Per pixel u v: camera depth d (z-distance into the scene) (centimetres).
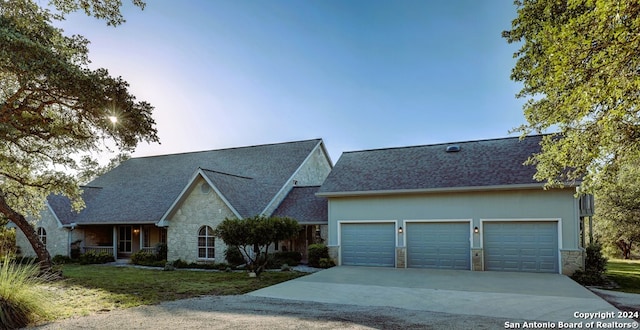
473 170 1689
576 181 1391
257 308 901
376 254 1764
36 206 1923
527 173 1549
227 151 2747
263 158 2530
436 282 1289
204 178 1888
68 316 812
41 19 1226
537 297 1024
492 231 1577
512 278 1359
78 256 2266
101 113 1288
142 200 2292
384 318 795
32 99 1297
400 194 1730
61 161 1691
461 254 1617
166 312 851
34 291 797
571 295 1049
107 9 1217
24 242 2353
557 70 693
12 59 1047
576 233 1439
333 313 846
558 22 966
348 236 1823
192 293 1109
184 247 1928
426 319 788
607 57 632
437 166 1808
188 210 1942
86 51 1366
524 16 1091
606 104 742
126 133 1353
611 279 1480
